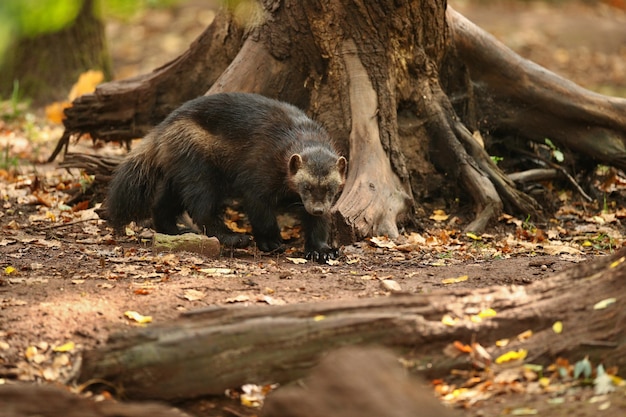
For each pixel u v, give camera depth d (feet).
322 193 37.96
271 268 34.99
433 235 41.78
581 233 42.47
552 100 47.47
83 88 65.77
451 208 45.62
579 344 22.58
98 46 73.97
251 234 43.01
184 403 22.90
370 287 30.86
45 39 71.05
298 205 40.63
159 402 22.70
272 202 39.91
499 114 48.65
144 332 22.93
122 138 50.19
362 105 43.50
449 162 45.60
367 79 44.04
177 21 108.06
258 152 39.55
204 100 41.19
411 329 22.86
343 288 30.73
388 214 40.42
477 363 22.75
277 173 39.29
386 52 44.21
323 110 44.83
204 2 114.11
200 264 35.12
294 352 22.63
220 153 40.29
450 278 32.17
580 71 94.63
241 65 45.39
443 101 46.14
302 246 41.32
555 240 41.27
